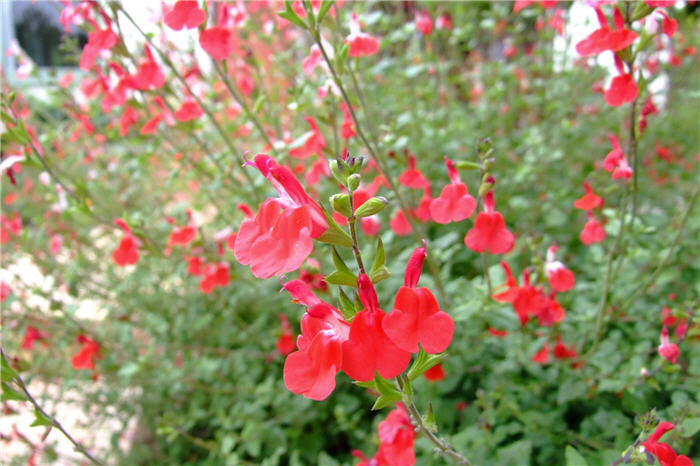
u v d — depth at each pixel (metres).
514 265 0.28
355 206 0.21
